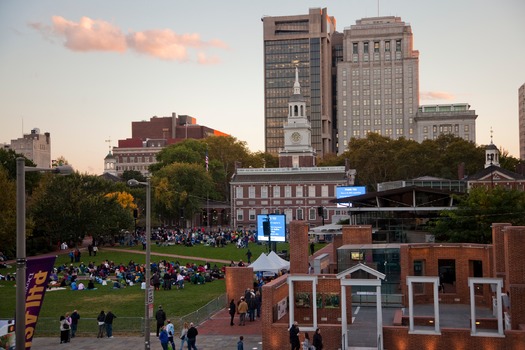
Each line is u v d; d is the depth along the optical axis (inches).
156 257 3710.6
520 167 6033.5
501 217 2743.6
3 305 2240.4
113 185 5226.4
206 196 6481.3
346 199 3102.9
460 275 2202.3
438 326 1592.0
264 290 1627.7
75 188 4188.0
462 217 2748.5
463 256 2202.3
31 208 4047.7
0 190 3452.3
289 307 1756.9
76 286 2613.2
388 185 4571.9
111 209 4269.2
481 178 5073.8
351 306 1985.7
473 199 2815.0
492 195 2807.6
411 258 2207.2
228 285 2207.2
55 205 3969.0
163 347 1504.7
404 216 3080.7
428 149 7460.6
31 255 3907.5
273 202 6186.0
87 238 5487.2
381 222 3095.5
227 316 2042.3
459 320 1879.9
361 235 2493.8
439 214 2942.9
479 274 2237.9
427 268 2244.1
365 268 1700.3
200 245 4443.9
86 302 2287.2
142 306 2193.7
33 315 1109.7
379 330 1551.4
